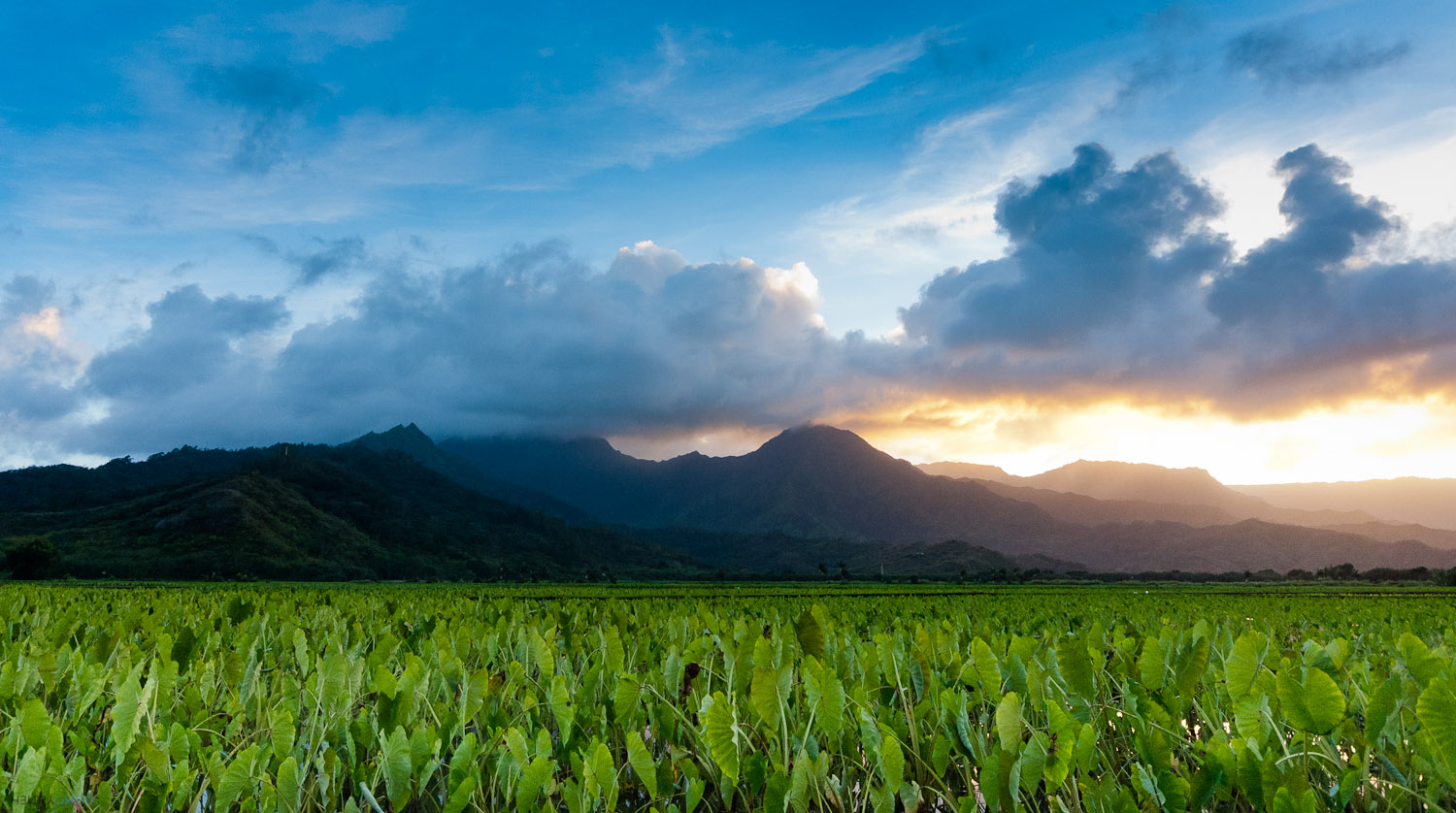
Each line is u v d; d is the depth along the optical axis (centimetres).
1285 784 213
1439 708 210
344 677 304
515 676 359
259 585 5722
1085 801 221
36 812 251
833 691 266
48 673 345
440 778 273
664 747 338
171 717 319
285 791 231
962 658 391
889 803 231
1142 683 327
